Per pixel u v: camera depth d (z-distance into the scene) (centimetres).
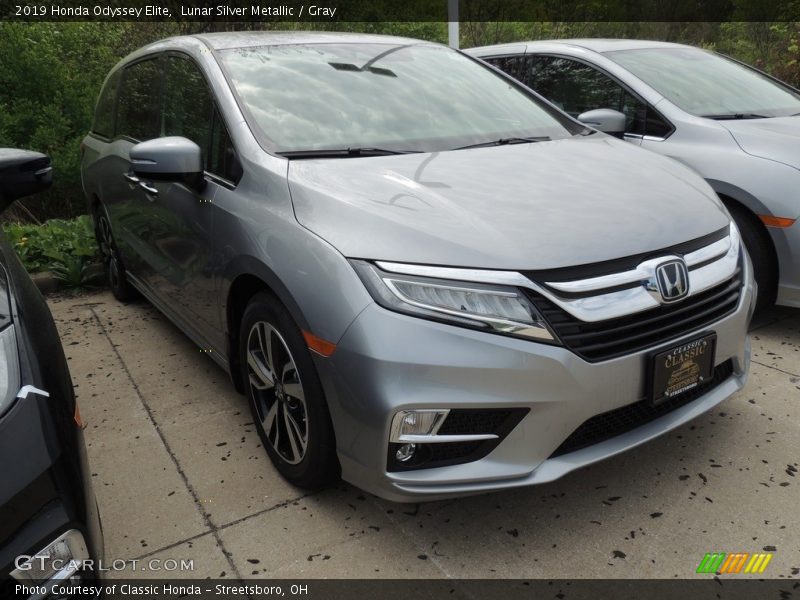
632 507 239
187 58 330
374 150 275
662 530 227
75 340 403
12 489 142
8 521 140
